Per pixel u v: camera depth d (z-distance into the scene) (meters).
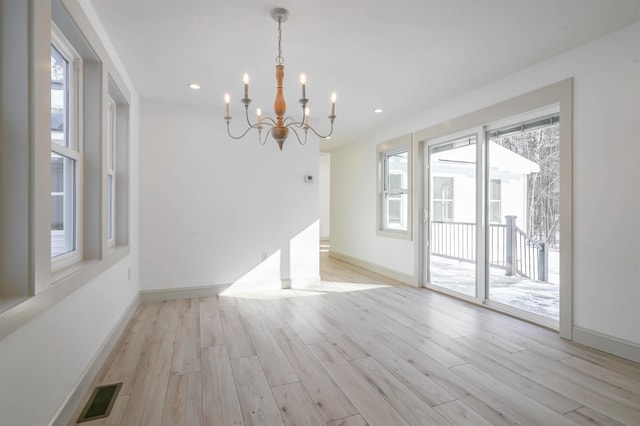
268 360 2.33
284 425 1.62
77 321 1.82
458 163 3.98
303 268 4.53
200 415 1.70
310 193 4.56
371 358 2.36
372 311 3.45
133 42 2.51
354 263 6.23
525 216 3.36
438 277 4.36
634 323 2.33
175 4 2.05
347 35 2.44
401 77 3.22
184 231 3.94
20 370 1.25
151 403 1.80
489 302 3.58
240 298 3.94
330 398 1.86
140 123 3.76
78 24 1.78
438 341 2.67
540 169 3.19
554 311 3.16
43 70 1.37
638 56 2.30
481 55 2.77
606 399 1.86
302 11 2.13
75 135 2.09
